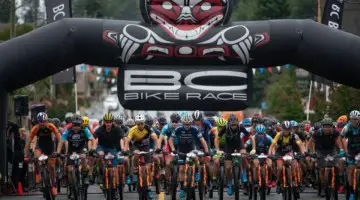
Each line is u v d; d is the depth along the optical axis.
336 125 40.34
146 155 30.98
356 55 33.62
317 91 67.19
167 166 34.97
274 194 37.09
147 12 33.94
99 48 33.88
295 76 84.25
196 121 32.53
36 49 33.53
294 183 30.69
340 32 34.12
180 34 33.72
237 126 31.78
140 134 32.28
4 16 78.62
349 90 51.47
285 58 34.53
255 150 32.16
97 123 61.16
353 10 66.25
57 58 33.88
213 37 33.75
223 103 34.31
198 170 31.19
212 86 34.31
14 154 37.31
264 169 31.19
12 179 37.41
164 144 36.50
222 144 35.44
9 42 33.78
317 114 58.12
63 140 30.97
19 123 41.72
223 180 31.27
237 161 31.44
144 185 30.22
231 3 34.06
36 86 74.19
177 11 33.88
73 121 30.78
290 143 32.12
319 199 34.28
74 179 30.47
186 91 34.16
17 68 33.59
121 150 31.03
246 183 35.81
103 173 30.78
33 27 73.25
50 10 44.81
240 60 34.25
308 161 37.47
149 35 33.72
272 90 90.38
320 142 31.95
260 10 89.75
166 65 34.34
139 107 34.41
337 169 30.62
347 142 30.98
